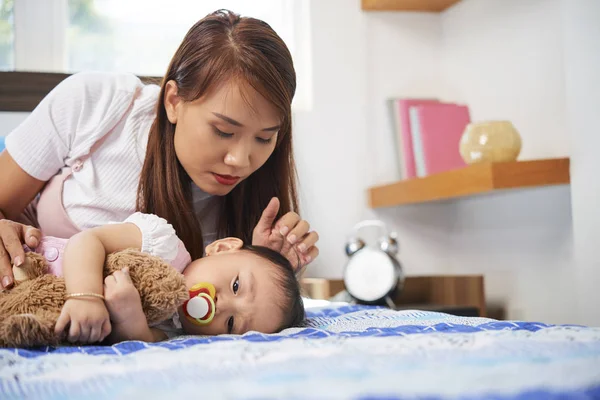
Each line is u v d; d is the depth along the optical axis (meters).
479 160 2.25
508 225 2.65
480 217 2.83
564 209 2.35
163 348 0.98
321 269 2.85
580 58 2.06
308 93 2.92
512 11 2.59
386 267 2.52
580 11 2.05
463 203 2.94
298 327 1.38
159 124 1.49
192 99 1.37
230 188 1.49
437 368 0.79
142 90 1.61
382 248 2.58
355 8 2.96
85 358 0.91
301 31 2.95
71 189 1.50
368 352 0.88
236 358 0.86
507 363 0.81
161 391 0.73
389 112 2.91
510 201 2.63
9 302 1.08
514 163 2.14
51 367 0.86
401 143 2.86
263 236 1.53
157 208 1.50
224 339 1.08
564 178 2.15
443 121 2.84
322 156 2.88
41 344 1.03
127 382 0.77
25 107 2.45
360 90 2.94
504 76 2.66
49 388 0.77
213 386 0.73
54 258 1.24
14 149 1.48
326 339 0.99
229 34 1.39
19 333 1.00
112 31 2.85
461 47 2.93
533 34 2.48
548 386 0.73
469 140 2.28
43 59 2.75
